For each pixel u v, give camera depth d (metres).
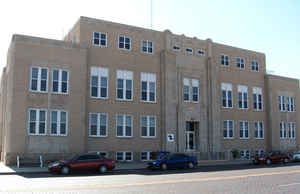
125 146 34.59
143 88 36.78
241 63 45.91
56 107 30.75
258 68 47.81
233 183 16.27
